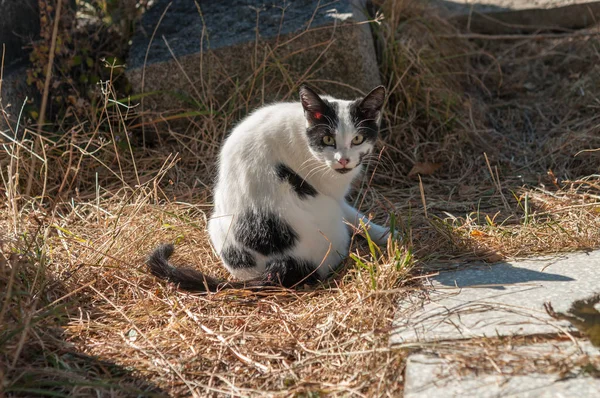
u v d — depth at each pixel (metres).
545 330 2.31
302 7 4.70
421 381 2.12
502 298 2.60
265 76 4.58
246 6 4.80
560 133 4.71
